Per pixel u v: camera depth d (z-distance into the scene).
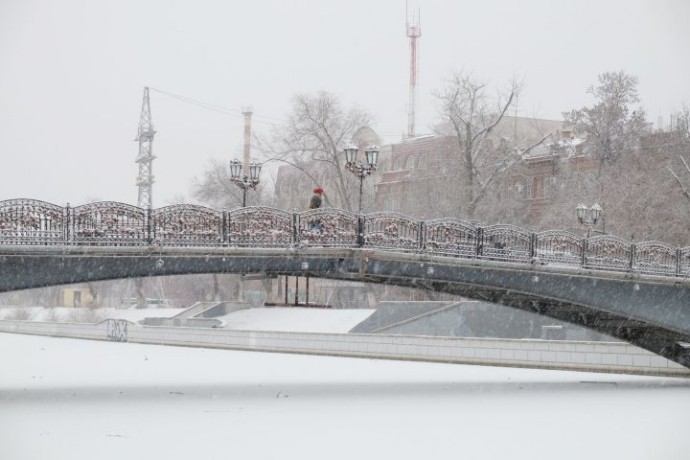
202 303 78.56
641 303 40.31
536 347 50.38
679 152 68.56
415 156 87.31
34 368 52.62
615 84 73.50
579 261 38.91
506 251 37.22
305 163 68.81
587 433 30.92
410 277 35.62
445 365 52.94
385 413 34.28
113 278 31.47
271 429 30.75
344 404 36.25
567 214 65.62
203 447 27.84
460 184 67.94
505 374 47.81
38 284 30.39
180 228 31.92
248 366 53.09
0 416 31.97
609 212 65.00
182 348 68.19
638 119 73.00
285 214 33.62
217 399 37.09
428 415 33.97
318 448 28.12
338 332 61.50
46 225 30.02
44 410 33.38
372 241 34.88
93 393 38.69
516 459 27.19
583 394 39.53
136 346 71.19
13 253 29.50
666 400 37.81
